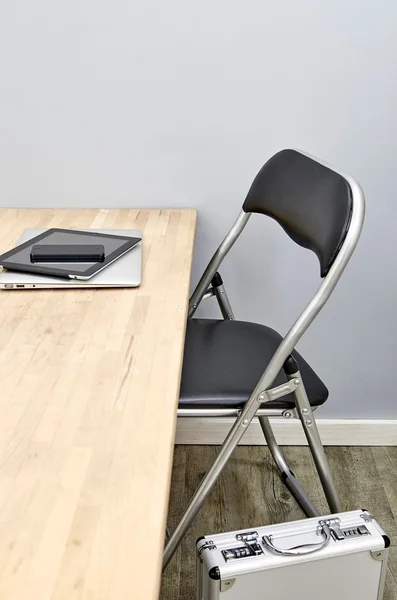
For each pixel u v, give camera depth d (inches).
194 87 73.5
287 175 62.9
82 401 37.5
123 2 70.4
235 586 49.8
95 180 77.3
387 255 80.5
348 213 51.2
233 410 56.3
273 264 80.8
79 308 49.0
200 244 79.9
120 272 54.2
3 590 25.4
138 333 45.3
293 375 54.2
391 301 82.7
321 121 74.7
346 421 88.2
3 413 36.3
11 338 44.6
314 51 72.1
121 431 34.9
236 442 55.4
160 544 27.7
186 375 59.1
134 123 75.0
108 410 36.7
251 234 79.4
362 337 84.5
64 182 77.4
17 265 53.9
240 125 75.0
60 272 52.7
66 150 76.1
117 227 68.4
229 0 70.3
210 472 55.8
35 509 29.5
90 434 34.6
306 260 80.4
